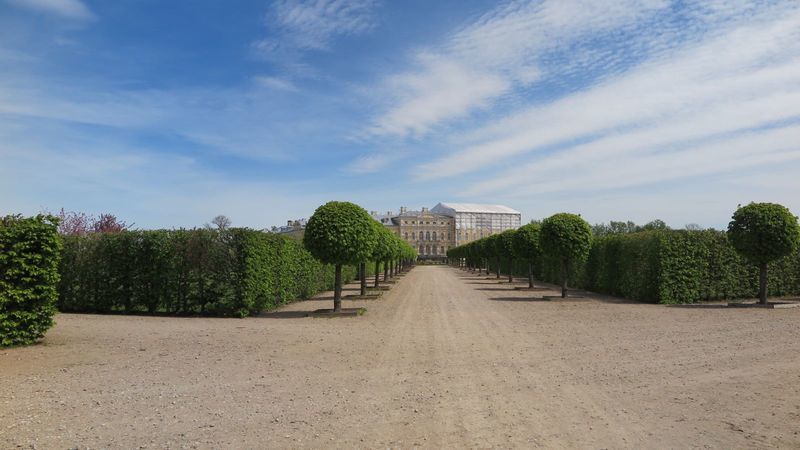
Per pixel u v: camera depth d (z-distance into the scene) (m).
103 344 11.27
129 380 7.96
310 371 8.60
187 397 6.98
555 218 22.36
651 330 12.95
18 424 5.86
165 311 17.84
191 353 10.22
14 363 9.27
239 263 17.00
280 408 6.46
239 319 16.33
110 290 18.00
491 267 61.22
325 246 16.92
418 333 12.96
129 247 18.03
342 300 23.30
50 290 11.66
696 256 20.73
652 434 5.46
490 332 13.05
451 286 33.84
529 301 22.02
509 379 8.00
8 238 11.22
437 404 6.64
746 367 8.59
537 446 5.14
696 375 8.06
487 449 5.07
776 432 5.48
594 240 27.64
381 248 24.77
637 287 21.84
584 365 8.93
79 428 5.72
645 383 7.61
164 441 5.31
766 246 18.27
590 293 26.64
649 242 21.11
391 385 7.66
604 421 5.91
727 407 6.37
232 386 7.59
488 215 140.00
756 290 21.62
